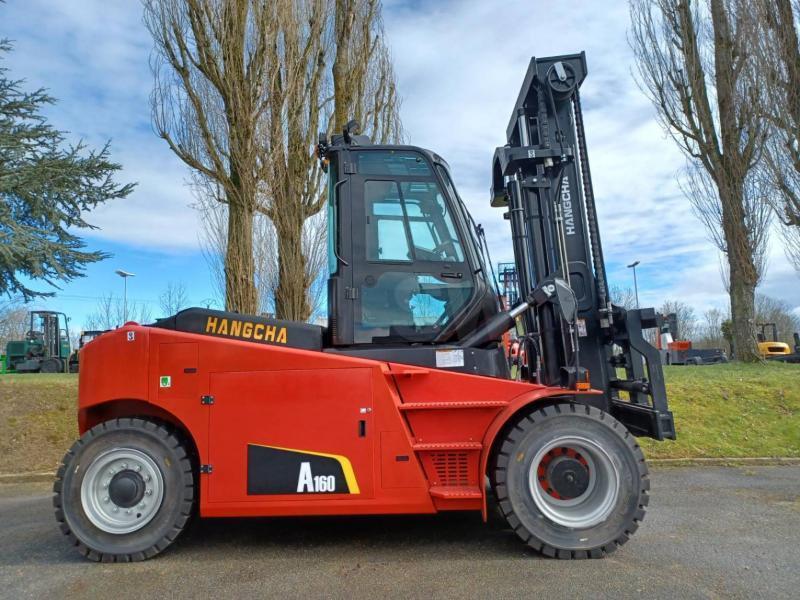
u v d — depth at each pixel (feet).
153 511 13.35
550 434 13.00
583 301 15.99
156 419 14.19
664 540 13.88
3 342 119.55
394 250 14.52
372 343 14.08
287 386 13.29
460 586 11.27
